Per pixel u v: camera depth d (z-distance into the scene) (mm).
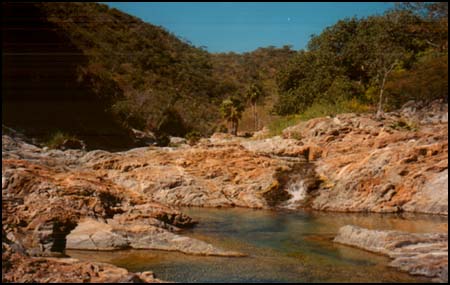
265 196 25141
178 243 15180
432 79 36250
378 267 13211
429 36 48531
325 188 24391
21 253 12844
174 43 117438
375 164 23641
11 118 46719
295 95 55406
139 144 52000
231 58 122562
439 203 21172
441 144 23203
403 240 14531
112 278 11055
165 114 67500
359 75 54375
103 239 15055
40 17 61781
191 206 24812
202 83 99000
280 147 30312
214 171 27312
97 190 18031
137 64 92625
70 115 52188
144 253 14797
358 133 29250
